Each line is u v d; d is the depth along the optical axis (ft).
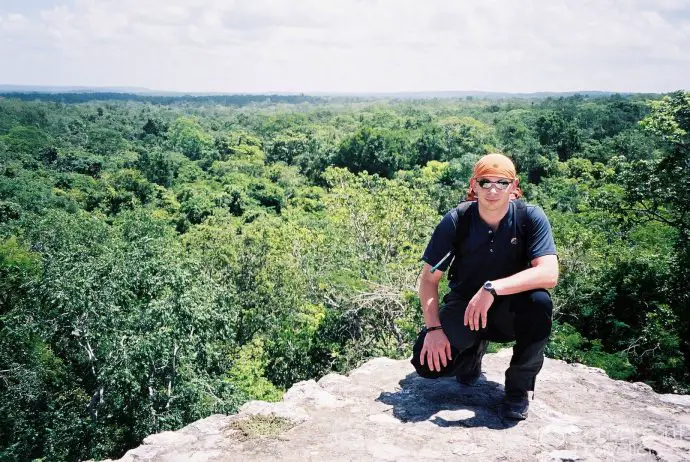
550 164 221.25
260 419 9.34
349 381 11.37
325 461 7.89
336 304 63.67
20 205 156.25
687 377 36.76
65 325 55.57
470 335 9.36
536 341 8.63
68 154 260.21
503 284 8.29
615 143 211.82
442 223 9.29
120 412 53.31
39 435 55.36
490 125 360.69
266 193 208.03
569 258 53.57
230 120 536.01
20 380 56.18
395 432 8.78
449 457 7.90
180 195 197.67
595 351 38.96
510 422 9.07
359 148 281.33
